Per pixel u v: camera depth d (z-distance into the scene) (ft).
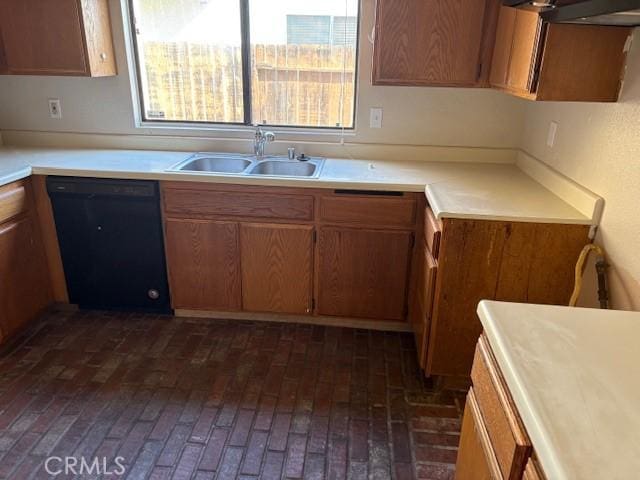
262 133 9.09
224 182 7.89
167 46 9.25
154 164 8.50
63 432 6.32
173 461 5.90
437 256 6.64
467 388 7.34
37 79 9.43
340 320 8.94
